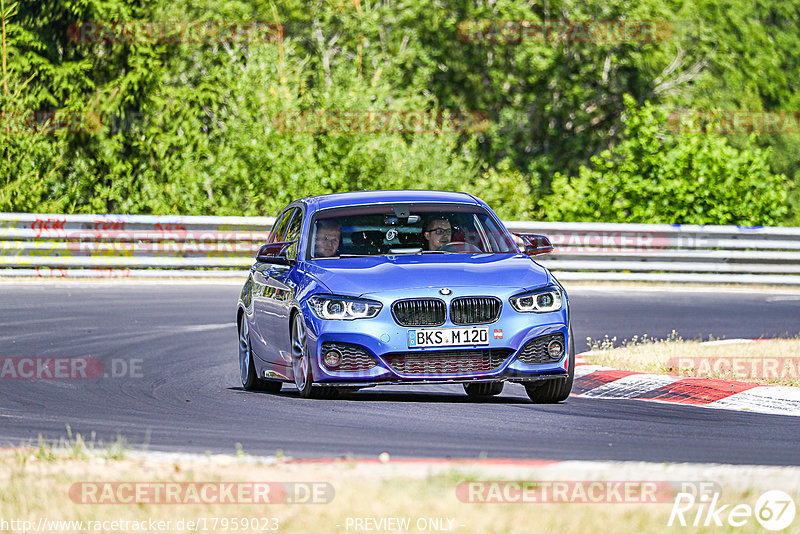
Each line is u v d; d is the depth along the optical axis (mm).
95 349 36938
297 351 25703
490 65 105938
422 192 29250
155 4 89125
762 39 112688
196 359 35094
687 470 17125
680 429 22375
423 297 24438
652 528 13477
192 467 17203
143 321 44062
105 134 84125
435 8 102312
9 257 58750
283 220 30781
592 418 23562
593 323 45094
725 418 24062
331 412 23984
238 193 76750
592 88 106000
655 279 61375
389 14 102062
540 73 103938
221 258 60531
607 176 73875
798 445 20672
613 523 13617
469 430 21703
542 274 25750
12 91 82000
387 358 24312
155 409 25422
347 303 24531
